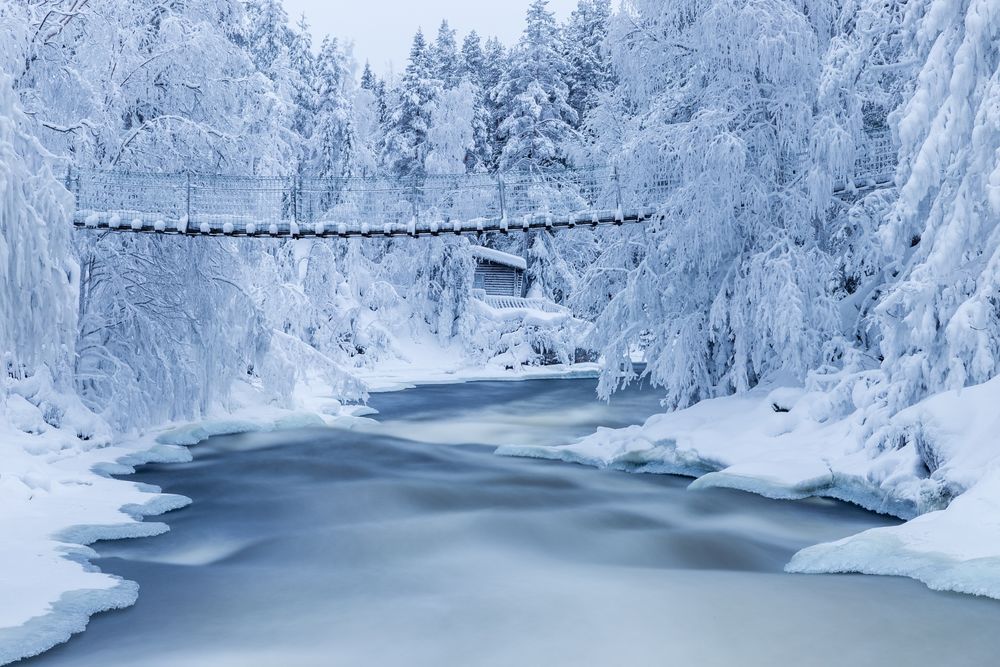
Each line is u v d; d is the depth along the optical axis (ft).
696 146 56.95
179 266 67.05
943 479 34.17
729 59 59.72
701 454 51.88
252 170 72.28
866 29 53.16
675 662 20.62
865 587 26.81
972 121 36.83
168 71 67.46
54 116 59.21
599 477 51.88
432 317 157.69
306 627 24.04
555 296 178.09
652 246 62.95
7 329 42.39
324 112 150.20
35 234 43.06
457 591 28.04
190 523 39.01
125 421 59.52
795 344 52.65
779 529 37.83
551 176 65.05
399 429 78.59
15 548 30.81
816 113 58.59
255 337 75.46
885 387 44.75
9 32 48.01
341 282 145.48
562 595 27.12
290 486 48.60
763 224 58.08
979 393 36.99
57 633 22.77
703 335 60.90
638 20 63.87
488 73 223.10
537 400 107.96
